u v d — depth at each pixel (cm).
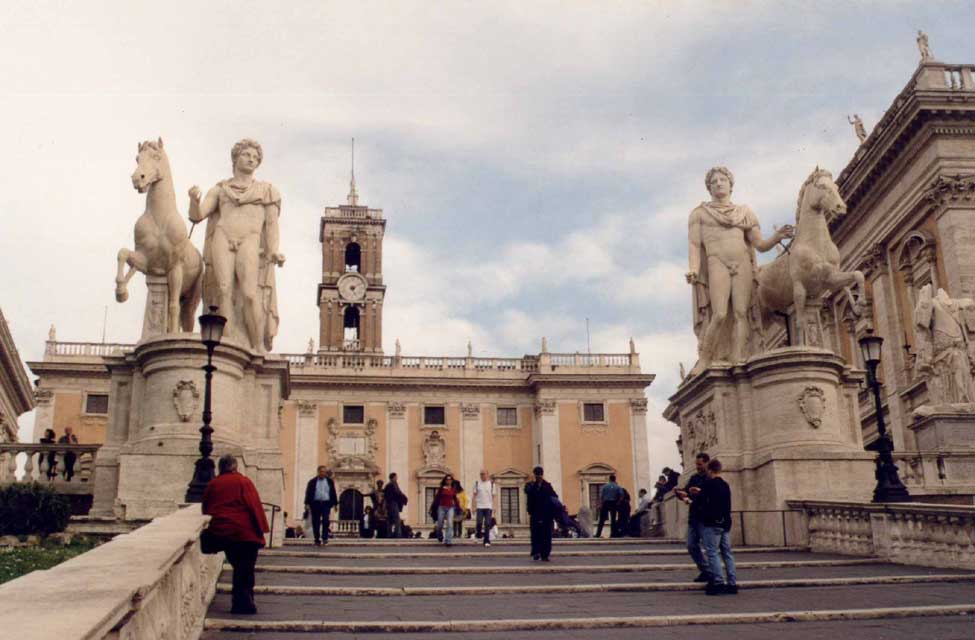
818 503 1391
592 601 881
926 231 2995
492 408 5594
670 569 1122
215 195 1588
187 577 645
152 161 1520
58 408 5075
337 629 714
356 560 1220
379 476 5350
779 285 1653
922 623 762
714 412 1620
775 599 898
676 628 738
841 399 1606
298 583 967
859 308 1556
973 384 2039
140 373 1479
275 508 1453
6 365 2889
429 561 1220
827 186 1597
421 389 5541
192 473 1352
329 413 5416
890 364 3158
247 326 1548
